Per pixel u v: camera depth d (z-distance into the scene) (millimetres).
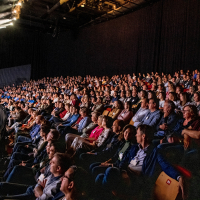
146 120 3100
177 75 7203
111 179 1804
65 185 1337
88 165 2434
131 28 11461
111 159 2240
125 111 3779
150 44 10398
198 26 8203
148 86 6746
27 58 17484
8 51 17297
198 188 1546
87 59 14625
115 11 11695
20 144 3412
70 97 6305
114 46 12594
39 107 7266
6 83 17453
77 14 13031
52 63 17344
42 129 2848
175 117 2699
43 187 1836
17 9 7371
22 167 2375
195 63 8328
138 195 1762
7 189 1943
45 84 14016
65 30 16078
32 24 15648
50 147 2115
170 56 9422
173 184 1524
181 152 1852
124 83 7340
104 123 2885
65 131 3857
